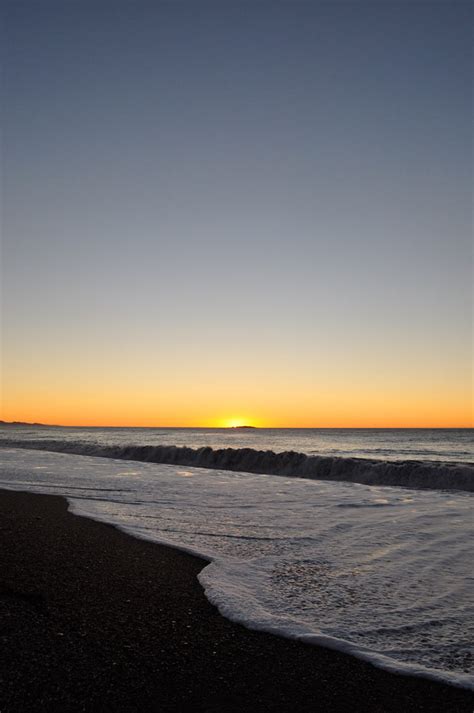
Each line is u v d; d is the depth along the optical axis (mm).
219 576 5363
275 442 59656
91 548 6504
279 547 6656
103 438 63500
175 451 20797
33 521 8148
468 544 6820
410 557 6176
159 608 4500
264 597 4777
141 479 14180
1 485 12648
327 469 15609
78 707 2912
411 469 14078
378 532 7578
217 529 7715
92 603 4586
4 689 3072
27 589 4906
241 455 18188
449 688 3195
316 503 10234
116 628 4043
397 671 3393
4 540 6848
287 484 13297
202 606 4566
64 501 10164
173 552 6371
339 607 4527
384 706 2998
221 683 3232
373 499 10820
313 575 5449
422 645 3779
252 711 2930
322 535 7363
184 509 9406
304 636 3895
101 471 16312
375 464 14898
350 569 5672
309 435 99188
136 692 3096
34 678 3219
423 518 8672
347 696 3105
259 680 3281
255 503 10188
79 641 3789
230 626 4121
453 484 13023
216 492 11695
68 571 5516
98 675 3285
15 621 4137
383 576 5418
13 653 3559
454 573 5508
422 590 4965
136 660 3508
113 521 8172
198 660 3533
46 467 17594
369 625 4133
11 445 30266
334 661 3547
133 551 6383
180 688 3160
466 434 101500
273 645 3787
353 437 82062
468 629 4051
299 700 3057
